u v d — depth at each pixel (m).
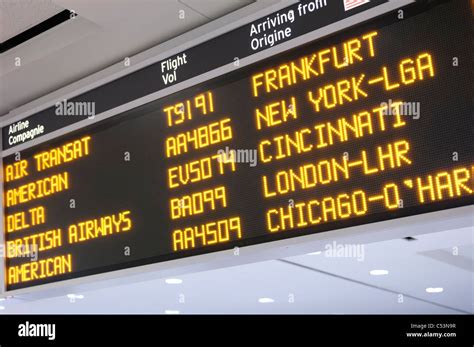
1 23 4.54
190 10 4.15
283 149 3.74
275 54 3.85
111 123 4.52
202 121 4.09
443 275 8.32
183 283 8.09
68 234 4.56
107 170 4.46
